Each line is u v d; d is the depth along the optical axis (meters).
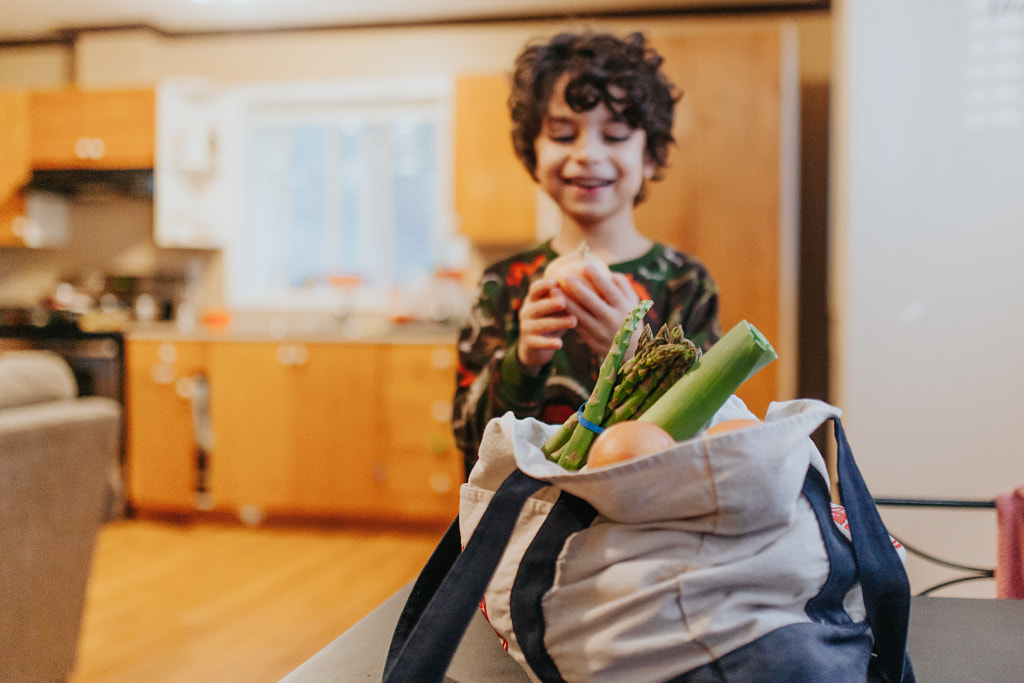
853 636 0.42
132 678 1.88
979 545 2.04
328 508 3.36
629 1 3.67
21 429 1.52
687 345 0.44
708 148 2.88
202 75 4.12
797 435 0.39
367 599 2.47
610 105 0.82
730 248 2.86
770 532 0.40
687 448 0.37
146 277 3.94
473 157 3.41
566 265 0.71
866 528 0.43
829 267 3.47
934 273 2.22
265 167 4.23
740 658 0.37
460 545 0.47
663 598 0.38
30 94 3.83
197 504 3.45
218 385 3.43
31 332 3.48
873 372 2.25
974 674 0.49
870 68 2.25
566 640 0.40
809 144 3.54
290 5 3.79
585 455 0.45
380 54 3.99
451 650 0.38
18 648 1.52
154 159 3.74
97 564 2.86
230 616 2.30
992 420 2.17
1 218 3.89
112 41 4.08
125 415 3.50
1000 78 2.18
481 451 0.45
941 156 2.22
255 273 4.23
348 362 3.33
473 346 0.91
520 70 0.89
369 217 4.17
